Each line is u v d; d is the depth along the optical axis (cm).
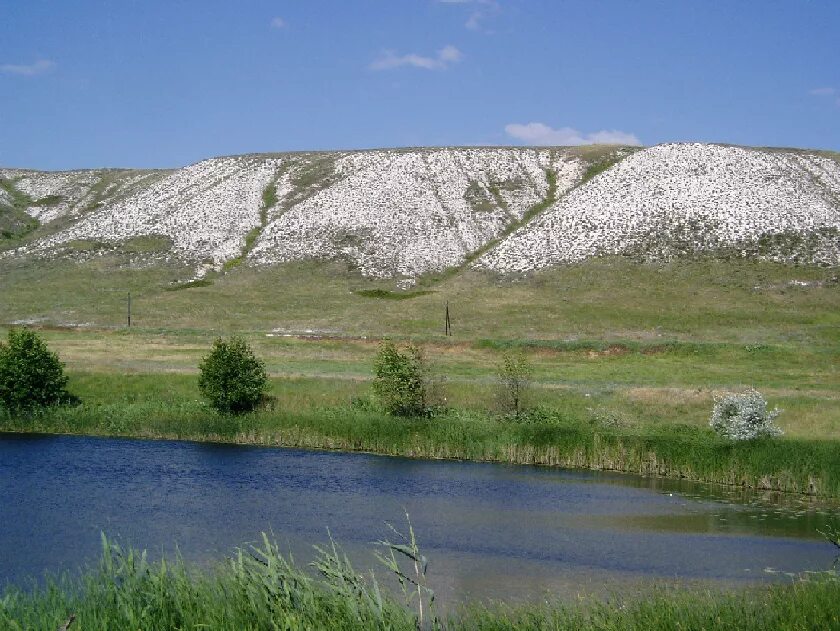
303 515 2908
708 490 3391
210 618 1485
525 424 4191
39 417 4462
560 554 2506
